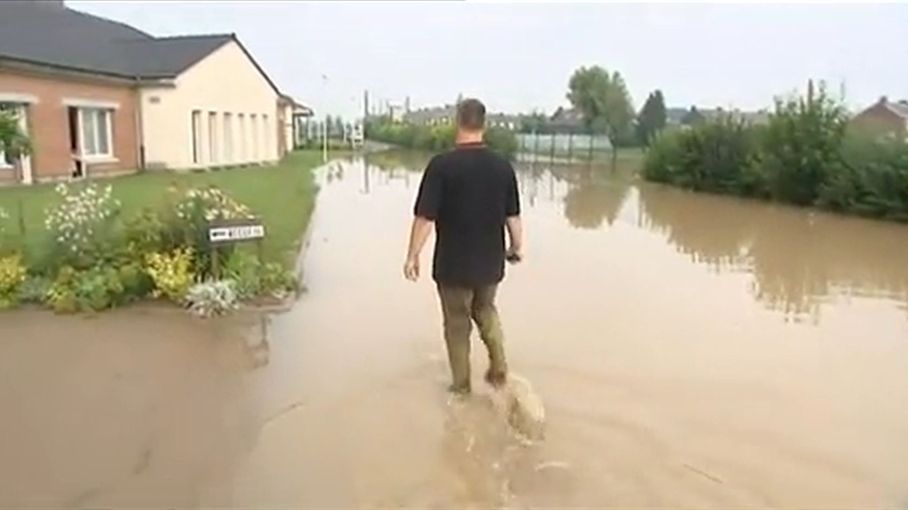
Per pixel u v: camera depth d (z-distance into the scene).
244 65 31.17
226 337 6.54
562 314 7.48
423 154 46.16
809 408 5.12
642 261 10.58
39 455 4.34
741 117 23.77
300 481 4.09
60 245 7.84
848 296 8.48
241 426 4.76
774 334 6.88
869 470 4.24
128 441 4.54
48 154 19.38
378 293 8.16
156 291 7.48
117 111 23.28
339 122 61.22
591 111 44.44
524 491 4.01
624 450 4.48
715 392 5.39
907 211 15.24
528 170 33.12
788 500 3.92
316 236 12.11
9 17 27.78
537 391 5.38
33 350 6.13
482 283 5.16
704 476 4.17
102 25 31.42
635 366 5.93
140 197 14.85
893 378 5.71
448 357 5.72
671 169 24.81
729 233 13.64
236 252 7.93
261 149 33.88
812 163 18.33
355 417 4.93
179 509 3.80
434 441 4.59
